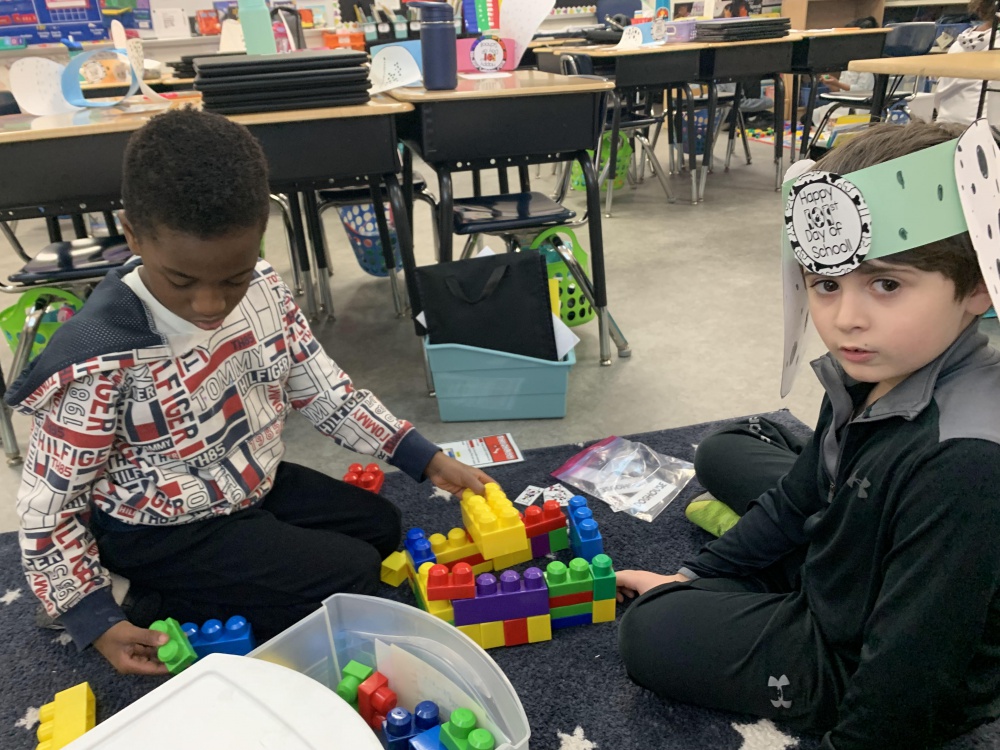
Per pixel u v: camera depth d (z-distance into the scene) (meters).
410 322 2.36
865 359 0.72
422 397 1.87
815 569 0.88
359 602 0.95
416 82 2.04
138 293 0.94
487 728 0.81
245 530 1.07
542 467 1.52
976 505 0.67
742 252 2.86
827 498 0.91
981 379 0.71
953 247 0.64
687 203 3.64
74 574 0.96
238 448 1.09
